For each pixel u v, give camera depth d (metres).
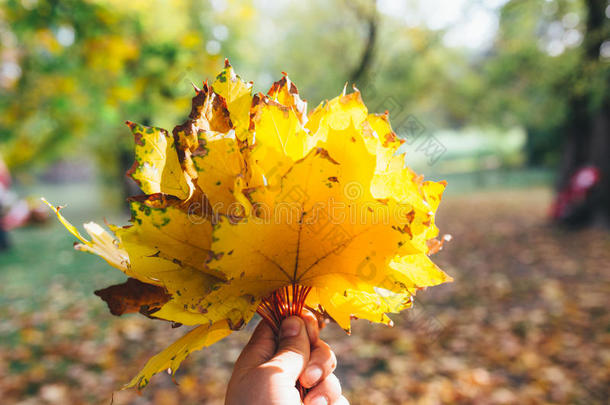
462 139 27.97
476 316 4.41
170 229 0.70
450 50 10.16
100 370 3.52
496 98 9.66
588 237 7.19
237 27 5.29
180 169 0.75
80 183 29.58
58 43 3.82
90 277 6.25
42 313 4.84
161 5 3.85
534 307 4.60
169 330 4.27
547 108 8.32
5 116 4.50
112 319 4.58
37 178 28.20
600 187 7.64
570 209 7.95
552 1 7.09
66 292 5.59
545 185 16.41
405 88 10.70
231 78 0.78
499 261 6.45
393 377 3.30
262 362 0.82
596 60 6.63
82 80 4.01
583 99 7.32
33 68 4.12
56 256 7.68
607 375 3.24
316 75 10.51
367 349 3.72
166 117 3.74
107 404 3.04
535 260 6.33
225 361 3.58
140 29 3.67
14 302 5.27
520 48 7.90
